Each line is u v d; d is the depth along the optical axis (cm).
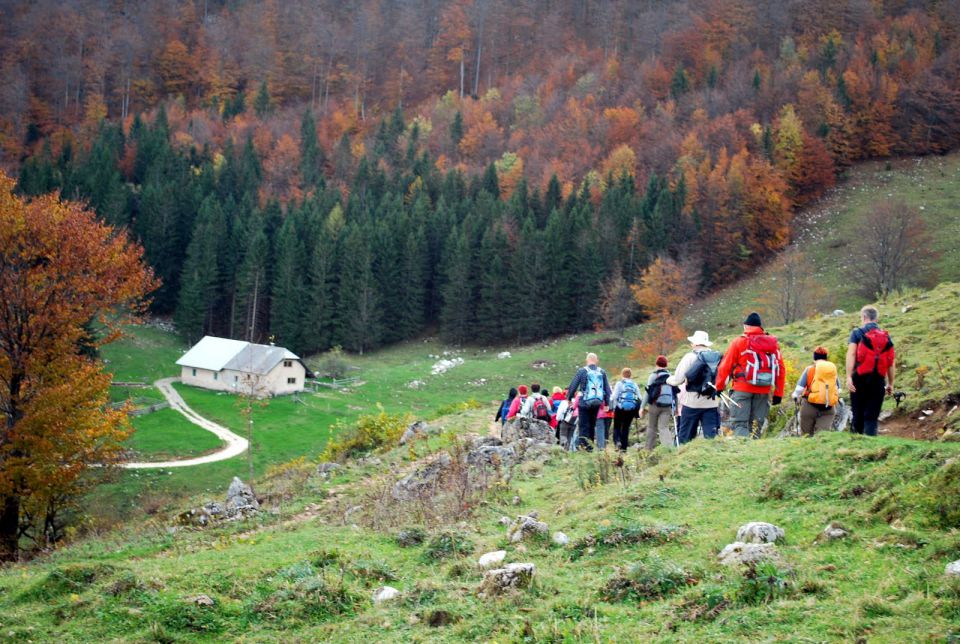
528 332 8012
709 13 15825
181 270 9394
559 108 13612
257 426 5125
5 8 17650
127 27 18125
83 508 2844
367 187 11144
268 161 12656
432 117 14975
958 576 505
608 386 1406
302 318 8456
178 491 3653
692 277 7225
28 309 2116
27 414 2059
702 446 1020
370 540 902
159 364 7150
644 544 701
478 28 18750
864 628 470
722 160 9144
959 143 10712
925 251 7038
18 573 942
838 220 9019
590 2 18725
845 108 11075
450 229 9194
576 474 1114
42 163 10544
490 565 703
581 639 520
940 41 14038
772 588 537
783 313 5822
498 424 2220
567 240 8269
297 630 625
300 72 18575
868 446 801
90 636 622
